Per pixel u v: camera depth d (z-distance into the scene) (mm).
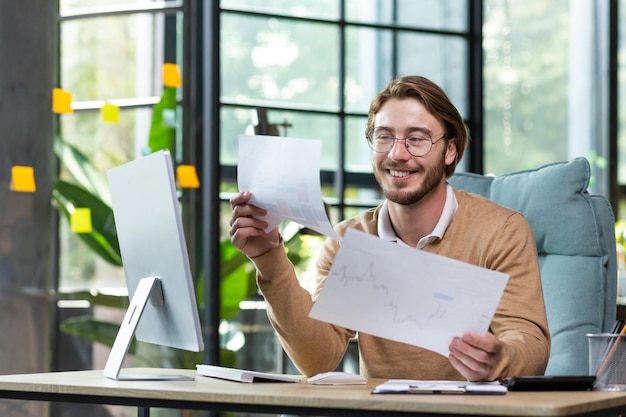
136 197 2029
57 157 3865
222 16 4090
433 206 2270
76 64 3906
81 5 3924
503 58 4746
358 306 1740
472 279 1713
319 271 2414
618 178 4980
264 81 4180
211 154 4012
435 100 2209
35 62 3648
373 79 4430
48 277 3676
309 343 2170
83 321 3881
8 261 3574
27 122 3623
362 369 2301
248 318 4074
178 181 3990
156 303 2018
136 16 4008
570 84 4910
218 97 4023
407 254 1713
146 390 1749
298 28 4262
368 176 4383
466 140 2297
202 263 4008
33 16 3646
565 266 2525
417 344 1764
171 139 3961
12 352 3564
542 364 1971
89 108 3922
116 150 3975
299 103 4250
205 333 3980
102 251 3895
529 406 1431
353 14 4387
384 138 2229
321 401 1569
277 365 4113
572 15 4926
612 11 4961
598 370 1766
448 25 4641
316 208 1818
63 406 3844
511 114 4758
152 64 4023
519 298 2109
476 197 2336
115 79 3977
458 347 1747
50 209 3699
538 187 2584
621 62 5012
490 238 2209
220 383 1890
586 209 2518
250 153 1953
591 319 2473
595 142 4953
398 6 4504
